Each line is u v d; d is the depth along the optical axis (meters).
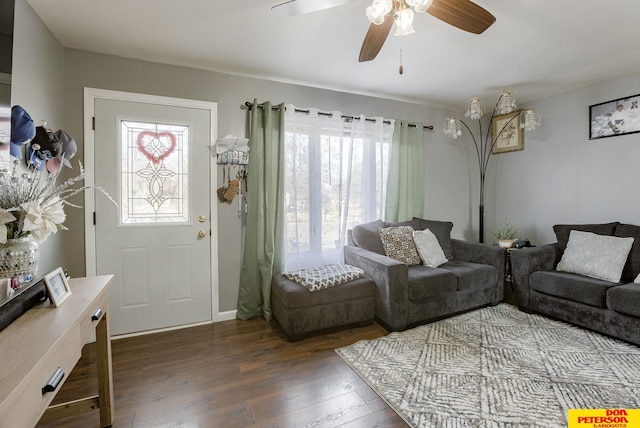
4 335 0.89
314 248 3.02
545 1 1.77
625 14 1.89
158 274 2.55
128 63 2.43
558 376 1.82
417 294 2.53
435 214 3.89
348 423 1.48
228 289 2.80
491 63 2.59
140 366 2.01
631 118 2.80
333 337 2.43
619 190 2.90
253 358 2.11
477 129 4.11
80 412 1.42
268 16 1.92
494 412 1.53
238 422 1.50
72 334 1.01
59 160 1.98
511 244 3.47
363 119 3.23
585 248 2.69
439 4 1.39
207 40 2.20
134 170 2.47
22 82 1.68
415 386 1.76
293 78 2.89
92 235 2.35
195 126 2.64
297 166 2.94
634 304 2.09
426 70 2.74
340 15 1.91
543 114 3.50
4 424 0.64
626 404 1.57
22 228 1.23
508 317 2.73
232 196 2.74
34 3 1.75
